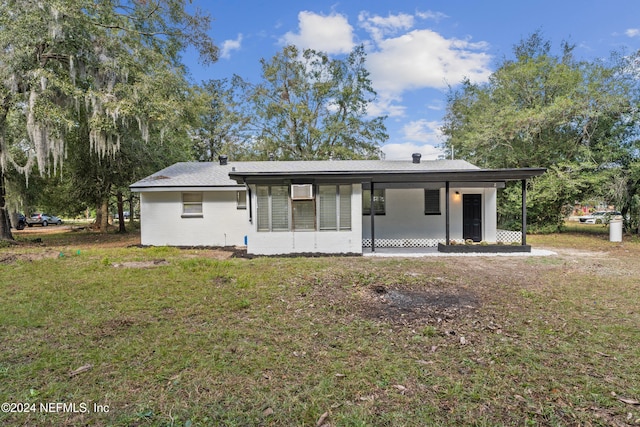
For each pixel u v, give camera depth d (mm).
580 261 7930
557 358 2953
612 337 3406
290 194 8898
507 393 2420
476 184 10406
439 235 11094
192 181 11383
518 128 14375
